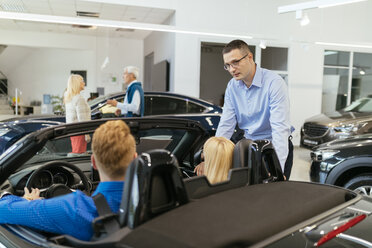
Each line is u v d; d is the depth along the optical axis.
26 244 1.23
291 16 8.56
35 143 1.46
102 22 5.27
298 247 1.00
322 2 4.71
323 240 1.03
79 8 8.20
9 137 4.53
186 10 7.93
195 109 5.65
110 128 1.16
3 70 14.84
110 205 1.14
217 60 11.48
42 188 1.97
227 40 8.27
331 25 8.91
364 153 2.96
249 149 1.44
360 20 9.14
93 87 12.61
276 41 8.51
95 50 12.18
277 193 1.23
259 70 2.23
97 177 2.32
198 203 1.10
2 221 1.36
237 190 1.24
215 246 0.85
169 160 1.06
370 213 1.24
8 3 7.90
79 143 2.04
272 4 8.44
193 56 8.07
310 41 7.19
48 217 1.19
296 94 8.87
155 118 1.90
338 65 9.23
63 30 11.14
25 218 1.25
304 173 5.41
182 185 1.09
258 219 1.00
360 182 3.03
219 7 8.10
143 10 8.14
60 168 2.06
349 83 9.34
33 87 14.69
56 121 4.90
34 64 14.55
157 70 9.25
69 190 1.82
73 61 13.73
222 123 2.53
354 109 6.91
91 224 1.13
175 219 0.98
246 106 2.36
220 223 0.96
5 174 1.51
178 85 8.03
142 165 1.00
